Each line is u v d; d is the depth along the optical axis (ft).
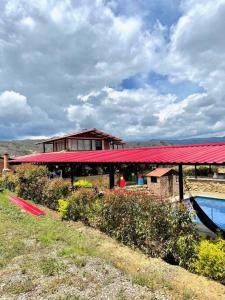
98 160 59.72
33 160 106.42
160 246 34.37
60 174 115.65
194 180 93.81
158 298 23.13
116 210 41.73
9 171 119.55
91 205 49.21
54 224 49.06
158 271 30.27
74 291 24.00
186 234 32.76
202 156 41.45
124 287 24.80
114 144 159.12
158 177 87.40
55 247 35.76
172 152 51.31
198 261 29.76
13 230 43.52
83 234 43.27
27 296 23.44
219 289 26.40
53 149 148.05
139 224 37.06
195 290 25.93
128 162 50.08
